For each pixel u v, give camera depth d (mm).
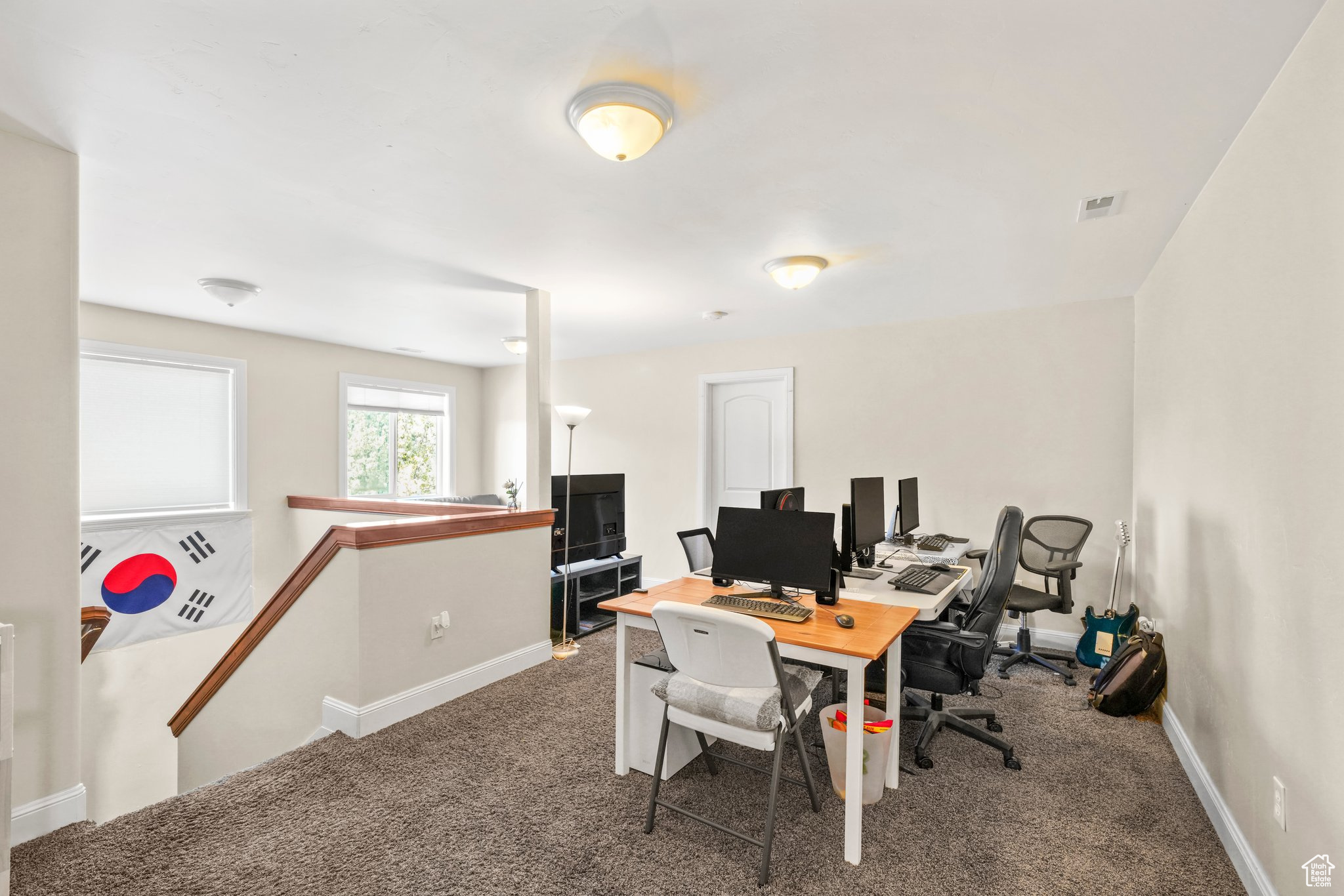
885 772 2389
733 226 2846
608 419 6359
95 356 4316
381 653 2881
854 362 4992
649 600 2537
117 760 4320
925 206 2615
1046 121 1942
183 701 4664
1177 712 2730
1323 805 1431
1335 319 1367
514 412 7047
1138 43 1565
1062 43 1572
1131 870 1911
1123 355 4039
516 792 2330
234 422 5020
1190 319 2568
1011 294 3982
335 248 3145
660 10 1458
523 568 3705
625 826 2125
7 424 1959
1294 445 1575
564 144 2102
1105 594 4062
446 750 2656
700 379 5781
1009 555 2557
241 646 3248
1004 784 2436
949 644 2551
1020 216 2707
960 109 1880
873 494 3496
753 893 1798
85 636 2998
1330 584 1398
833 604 2477
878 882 1847
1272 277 1709
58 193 2090
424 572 3098
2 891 1695
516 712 3057
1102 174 2295
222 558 4902
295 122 1959
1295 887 1565
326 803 2252
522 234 2959
